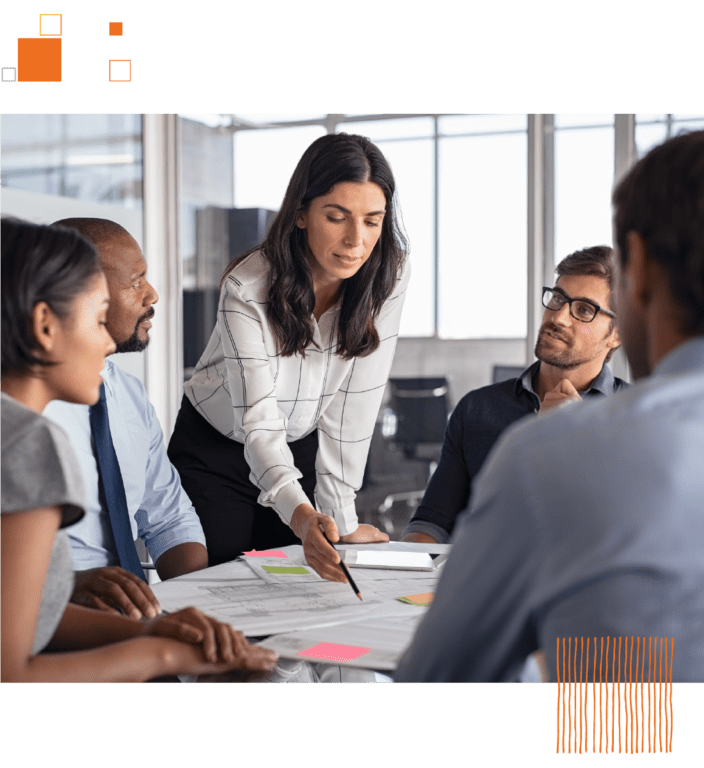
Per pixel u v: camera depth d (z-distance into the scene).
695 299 0.61
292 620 1.13
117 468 1.58
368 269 1.85
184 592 1.29
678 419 0.58
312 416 2.01
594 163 3.80
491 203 4.21
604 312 1.94
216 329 2.06
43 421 0.82
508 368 4.29
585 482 0.57
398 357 4.62
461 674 0.67
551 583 0.58
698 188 0.60
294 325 1.81
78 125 4.25
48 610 0.88
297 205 1.73
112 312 1.66
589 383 2.04
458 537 0.66
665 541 0.55
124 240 1.66
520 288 4.18
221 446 2.09
